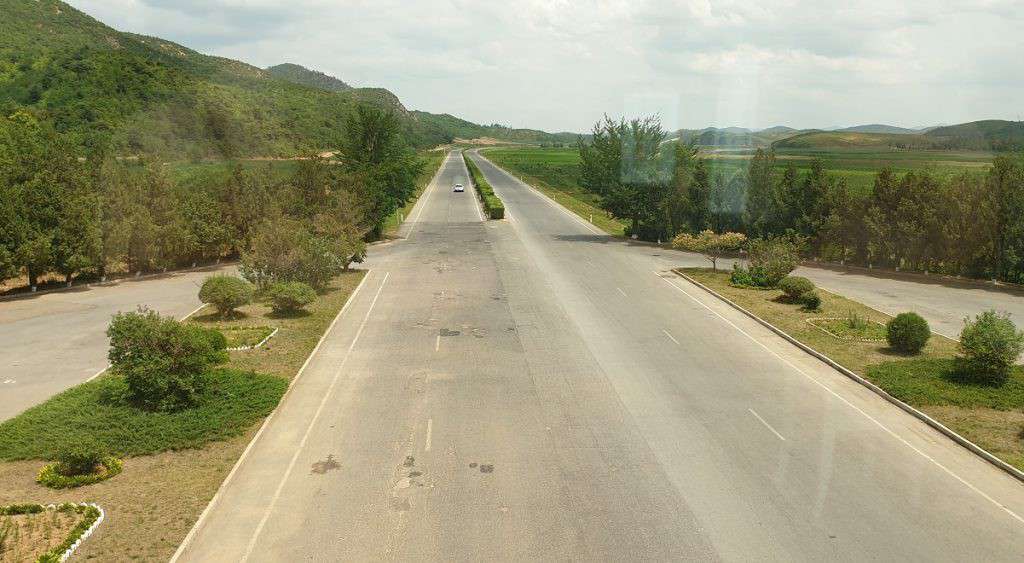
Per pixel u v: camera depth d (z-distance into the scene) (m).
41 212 33.09
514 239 52.62
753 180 47.03
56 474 14.49
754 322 28.45
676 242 40.84
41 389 19.91
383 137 55.72
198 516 12.97
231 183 44.03
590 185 53.44
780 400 19.47
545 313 29.45
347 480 14.54
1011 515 13.33
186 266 42.00
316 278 33.03
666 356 23.53
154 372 17.66
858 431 17.36
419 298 32.41
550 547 12.03
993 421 17.73
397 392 19.83
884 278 39.00
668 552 11.89
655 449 16.09
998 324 20.48
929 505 13.65
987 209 36.28
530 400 19.20
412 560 11.66
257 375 20.44
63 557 11.45
